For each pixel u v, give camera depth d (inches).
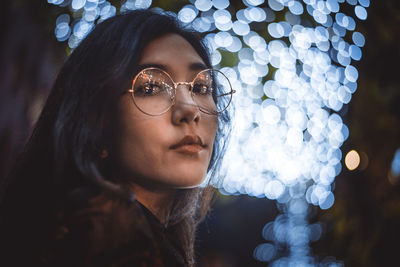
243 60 120.6
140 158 43.0
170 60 45.8
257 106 123.3
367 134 110.0
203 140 45.1
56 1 106.1
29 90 141.5
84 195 36.1
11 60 135.2
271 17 112.0
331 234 113.7
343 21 98.0
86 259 33.7
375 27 99.3
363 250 103.1
